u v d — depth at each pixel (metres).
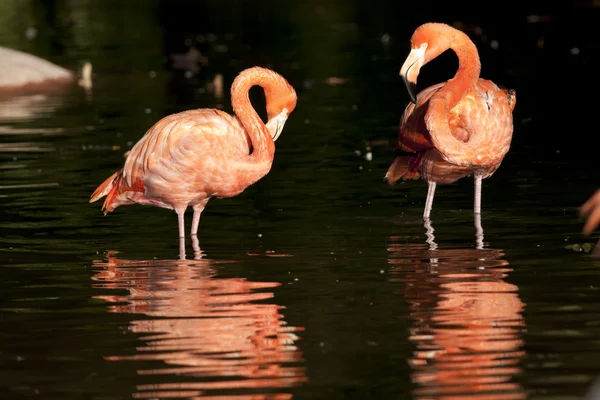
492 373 7.44
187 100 23.67
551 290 9.31
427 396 7.08
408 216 12.66
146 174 11.52
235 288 9.73
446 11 41.97
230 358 7.90
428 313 8.78
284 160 16.61
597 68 25.52
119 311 9.12
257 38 36.75
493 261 10.38
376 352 7.93
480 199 13.12
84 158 16.95
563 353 7.77
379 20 40.47
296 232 12.00
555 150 16.55
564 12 39.19
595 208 8.49
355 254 10.87
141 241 11.84
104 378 7.58
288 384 7.37
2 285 10.10
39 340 8.45
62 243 11.80
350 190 14.31
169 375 7.59
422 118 12.17
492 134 11.84
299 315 8.85
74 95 25.03
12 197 14.30
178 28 40.69
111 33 39.34
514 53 29.38
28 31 40.25
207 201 12.77
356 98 23.31
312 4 47.91
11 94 25.47
